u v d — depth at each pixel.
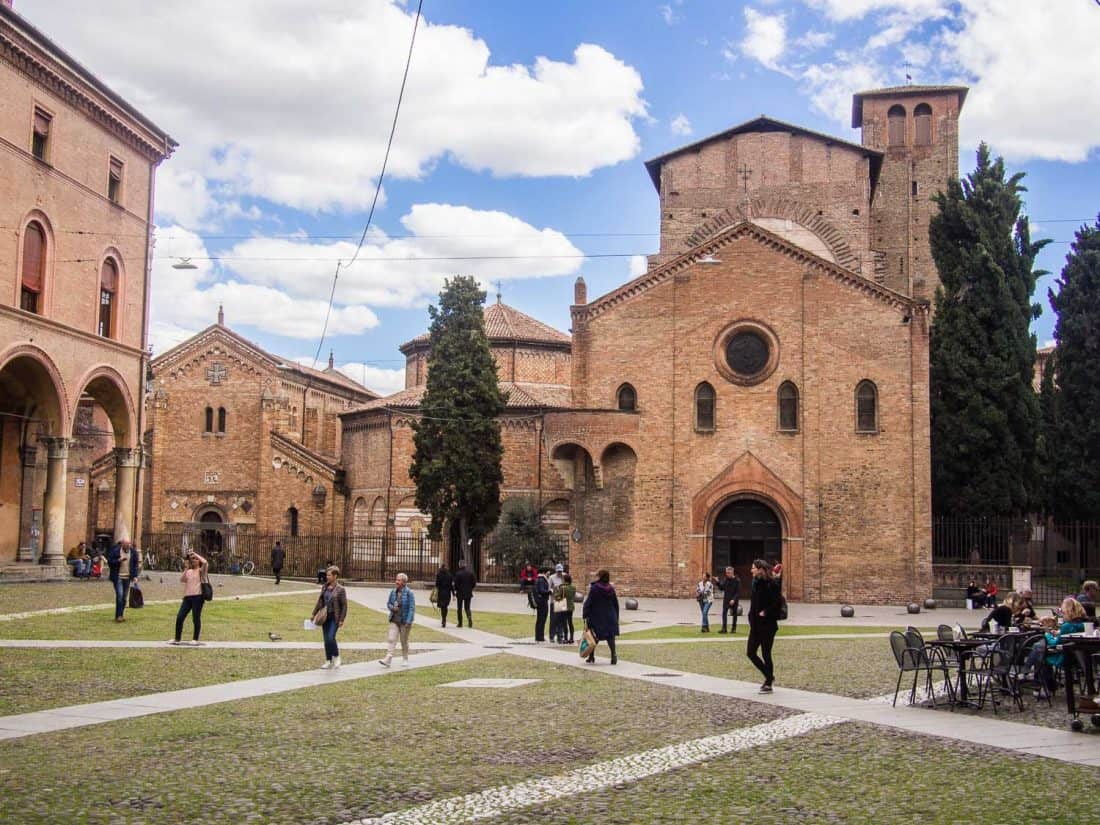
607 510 51.06
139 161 47.66
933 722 16.61
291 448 70.56
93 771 12.57
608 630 24.39
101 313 45.12
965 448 52.78
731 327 51.03
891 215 72.62
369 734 15.15
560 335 75.50
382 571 62.38
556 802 11.51
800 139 62.69
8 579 39.84
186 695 18.33
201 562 25.83
